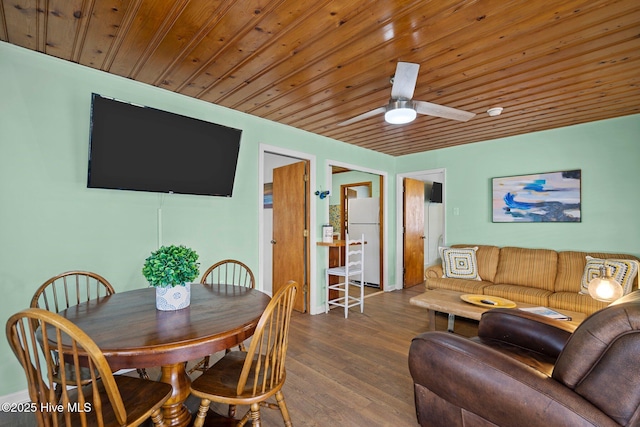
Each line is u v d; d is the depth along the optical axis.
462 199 4.56
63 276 1.89
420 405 1.53
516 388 1.17
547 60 2.12
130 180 2.40
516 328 1.90
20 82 2.02
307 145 3.92
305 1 1.54
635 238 3.28
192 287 2.20
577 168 3.61
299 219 4.10
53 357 1.71
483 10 1.60
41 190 2.10
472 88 2.57
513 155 4.08
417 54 2.04
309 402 2.04
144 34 1.84
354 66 2.21
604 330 1.08
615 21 1.69
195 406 2.02
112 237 2.40
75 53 2.07
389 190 5.34
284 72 2.31
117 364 1.19
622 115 3.28
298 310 4.11
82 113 2.26
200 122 2.73
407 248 5.54
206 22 1.72
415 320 3.73
